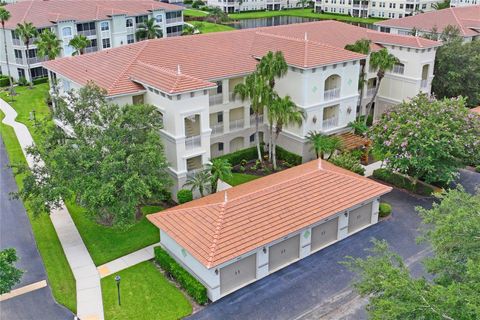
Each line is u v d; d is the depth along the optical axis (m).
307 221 29.64
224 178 37.91
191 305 26.20
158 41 43.66
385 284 17.94
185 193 35.81
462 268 18.91
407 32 73.06
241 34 48.75
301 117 42.59
